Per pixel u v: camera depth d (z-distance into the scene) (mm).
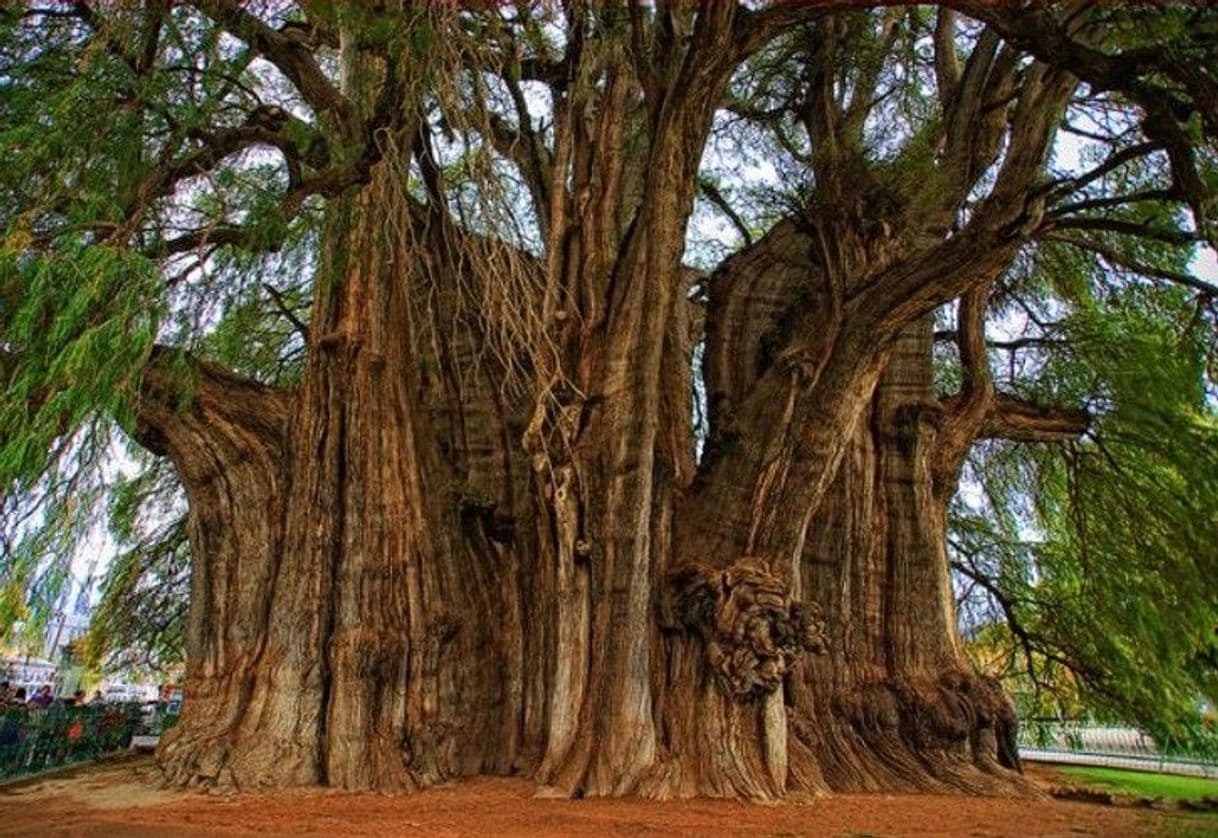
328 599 10453
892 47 14883
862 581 12375
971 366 13945
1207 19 8484
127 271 7000
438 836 6797
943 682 11953
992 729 11758
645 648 9992
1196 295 13680
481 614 11688
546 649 10719
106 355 6680
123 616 18156
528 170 14109
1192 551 14375
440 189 11539
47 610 6605
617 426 10625
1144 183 13531
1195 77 8359
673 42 11250
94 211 7371
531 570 11664
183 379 9602
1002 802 10133
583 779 9406
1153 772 18594
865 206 11797
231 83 9281
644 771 9484
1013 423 14320
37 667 24344
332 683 10062
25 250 6941
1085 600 16906
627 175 13633
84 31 8852
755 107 16172
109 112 8016
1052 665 19047
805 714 11234
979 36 12789
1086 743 24266
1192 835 7691
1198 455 14508
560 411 10742
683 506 11375
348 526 10742
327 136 9625
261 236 8648
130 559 17297
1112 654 16594
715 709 9906
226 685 10211
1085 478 15977
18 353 7070
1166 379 14344
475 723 11102
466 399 13203
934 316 14656
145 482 16562
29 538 6609
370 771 9695
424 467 11836
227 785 9320
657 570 10836
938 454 13375
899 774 11094
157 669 20125
